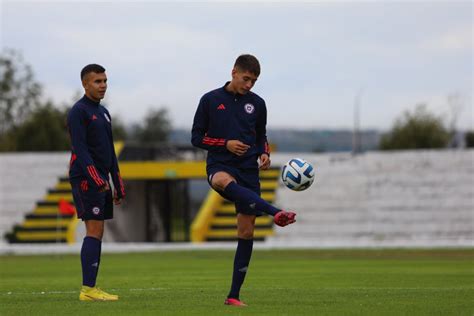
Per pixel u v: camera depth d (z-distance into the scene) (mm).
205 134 32625
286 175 32375
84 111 34469
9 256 100250
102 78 34719
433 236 129250
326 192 138125
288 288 42781
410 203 133250
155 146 150875
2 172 148000
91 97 34844
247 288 42812
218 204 137250
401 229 130375
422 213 131625
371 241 126875
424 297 35281
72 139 34219
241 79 31500
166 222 143750
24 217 139000
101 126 34844
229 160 31844
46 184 145375
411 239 127938
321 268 67438
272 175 143000
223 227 133750
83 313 29453
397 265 71312
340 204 135500
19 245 129250
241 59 31578
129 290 41219
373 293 37969
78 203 34500
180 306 31531
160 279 53406
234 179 31719
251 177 32219
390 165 139750
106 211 35156
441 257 85125
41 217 138375
